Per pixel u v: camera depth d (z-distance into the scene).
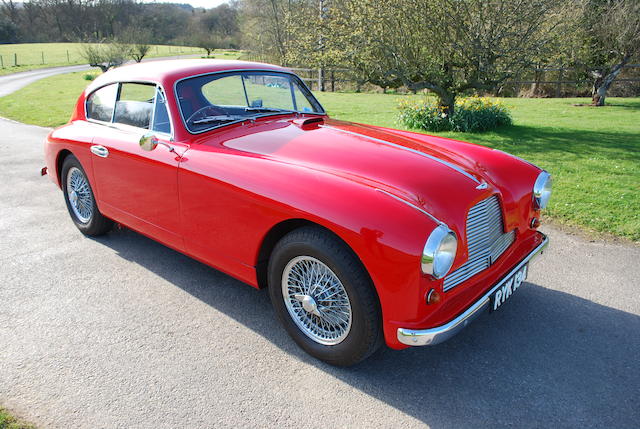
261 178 2.79
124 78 3.89
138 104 3.71
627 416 2.42
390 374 2.75
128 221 3.90
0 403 2.48
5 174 6.91
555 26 9.50
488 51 9.48
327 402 2.53
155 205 3.52
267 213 2.73
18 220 5.07
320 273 2.67
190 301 3.52
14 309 3.38
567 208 5.30
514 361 2.85
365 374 2.75
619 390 2.60
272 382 2.68
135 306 3.44
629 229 4.73
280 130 3.50
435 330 2.34
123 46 44.59
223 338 3.08
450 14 9.30
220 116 3.56
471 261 2.69
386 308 2.40
